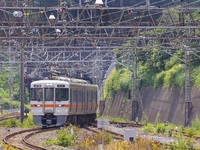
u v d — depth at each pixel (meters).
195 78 123.94
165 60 145.88
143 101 149.12
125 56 162.50
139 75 156.25
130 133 55.41
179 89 127.94
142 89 153.00
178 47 108.44
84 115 119.00
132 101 150.25
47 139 77.56
